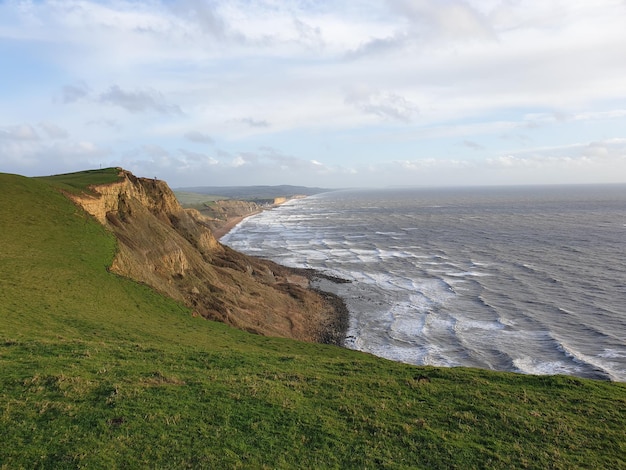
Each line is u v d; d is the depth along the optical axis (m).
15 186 49.75
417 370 26.11
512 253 112.38
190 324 38.47
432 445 17.05
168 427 16.45
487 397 21.73
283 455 15.71
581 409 20.62
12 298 30.69
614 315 61.69
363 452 16.36
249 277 75.38
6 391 17.50
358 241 147.00
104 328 29.69
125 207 63.12
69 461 13.94
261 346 36.53
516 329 57.97
